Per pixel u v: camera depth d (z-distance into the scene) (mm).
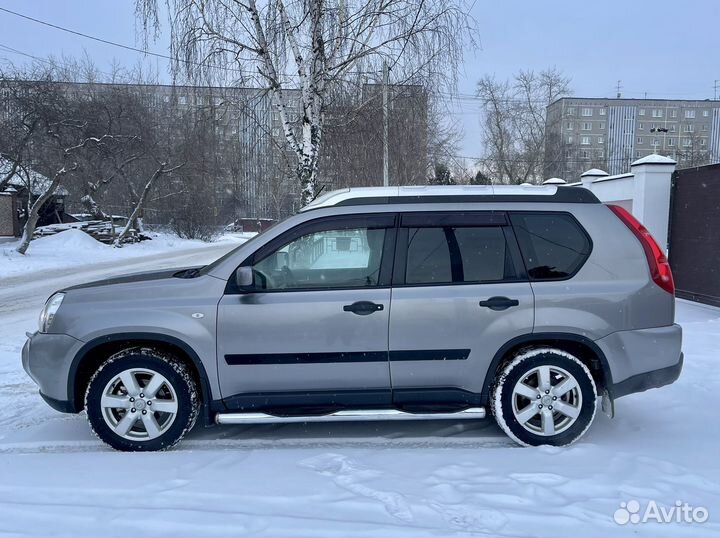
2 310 10930
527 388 3982
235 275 3994
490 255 4035
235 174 15352
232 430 4500
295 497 3195
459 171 34531
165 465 3691
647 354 3979
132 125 27094
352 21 10117
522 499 3158
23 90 20781
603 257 4027
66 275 16906
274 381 3965
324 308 3902
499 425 4105
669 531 2846
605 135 76562
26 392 5535
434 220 4074
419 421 4668
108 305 3951
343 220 4082
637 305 3969
